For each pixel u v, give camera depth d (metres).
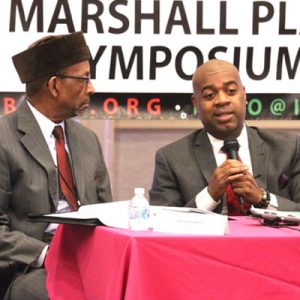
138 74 10.38
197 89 8.66
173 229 5.60
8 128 7.88
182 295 5.23
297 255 5.39
